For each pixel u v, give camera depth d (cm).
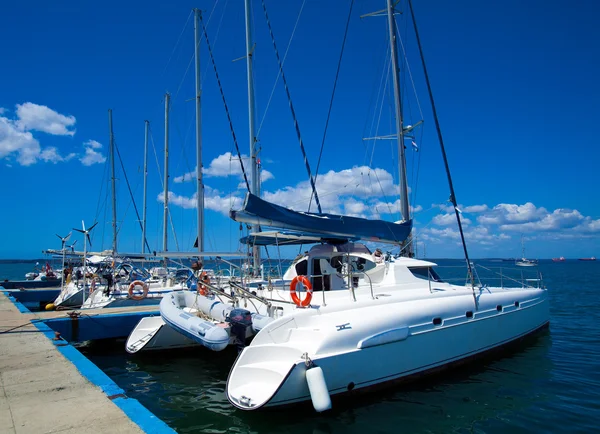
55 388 490
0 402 443
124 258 1717
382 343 639
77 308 1362
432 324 727
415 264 938
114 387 494
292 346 577
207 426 559
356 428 549
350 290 763
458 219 847
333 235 848
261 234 902
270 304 729
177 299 891
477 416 596
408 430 548
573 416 602
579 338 1108
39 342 748
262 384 562
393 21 1191
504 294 940
